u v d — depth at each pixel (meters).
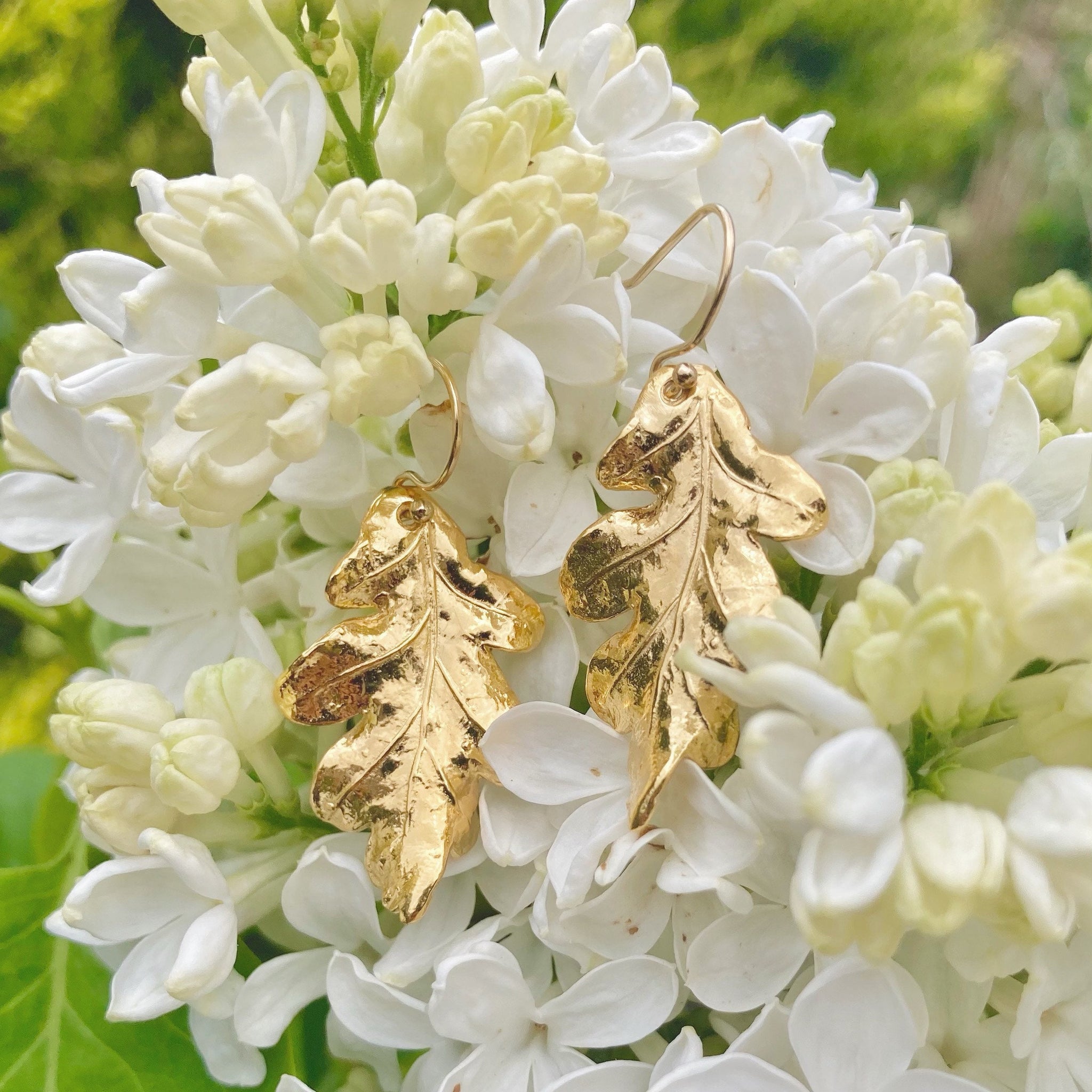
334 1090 0.14
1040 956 0.12
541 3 0.15
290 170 0.13
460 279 0.13
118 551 0.15
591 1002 0.13
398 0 0.14
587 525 0.14
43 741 0.23
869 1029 0.12
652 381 0.14
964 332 0.13
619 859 0.12
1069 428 0.15
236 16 0.14
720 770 0.14
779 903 0.13
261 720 0.14
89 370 0.13
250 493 0.13
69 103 0.22
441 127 0.14
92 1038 0.14
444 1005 0.13
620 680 0.13
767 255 0.14
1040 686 0.12
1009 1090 0.12
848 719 0.11
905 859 0.11
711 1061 0.12
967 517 0.11
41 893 0.16
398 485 0.14
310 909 0.14
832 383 0.13
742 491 0.13
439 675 0.14
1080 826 0.11
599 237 0.13
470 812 0.14
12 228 0.22
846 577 0.13
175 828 0.14
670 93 0.15
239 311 0.14
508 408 0.13
